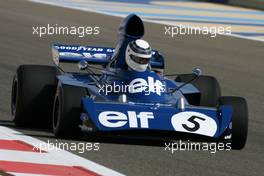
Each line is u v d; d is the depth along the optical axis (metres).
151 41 68.06
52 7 86.12
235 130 30.92
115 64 33.47
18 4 86.19
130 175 25.86
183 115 30.30
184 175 26.47
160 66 36.12
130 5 95.19
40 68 33.97
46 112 33.34
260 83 52.56
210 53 64.50
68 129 30.17
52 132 32.09
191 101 35.25
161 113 30.14
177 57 60.75
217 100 32.53
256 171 28.19
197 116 30.44
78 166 26.28
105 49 37.16
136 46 32.12
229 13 94.06
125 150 29.55
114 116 29.56
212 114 30.81
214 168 27.94
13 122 34.16
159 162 28.08
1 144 28.77
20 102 33.06
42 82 33.38
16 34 64.62
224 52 65.81
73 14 81.56
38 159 26.81
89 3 93.81
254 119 39.91
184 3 102.12
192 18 86.31
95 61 36.53
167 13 89.44
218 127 30.09
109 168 26.52
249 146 32.81
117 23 77.56
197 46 67.75
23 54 55.22
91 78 33.97
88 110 29.62
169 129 29.20
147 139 31.91
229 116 30.38
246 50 68.00
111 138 31.42
